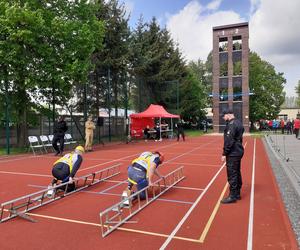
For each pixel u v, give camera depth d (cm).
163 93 4262
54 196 783
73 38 2047
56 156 1727
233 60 4688
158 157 797
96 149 2133
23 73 1877
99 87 3034
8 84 1923
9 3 1920
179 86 4641
